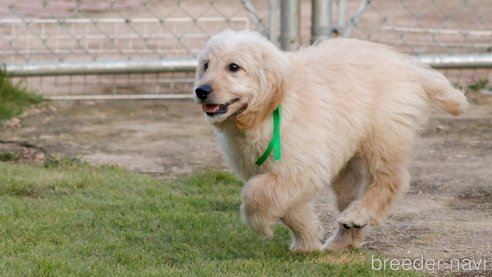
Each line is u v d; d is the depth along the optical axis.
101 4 24.30
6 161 12.68
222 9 24.75
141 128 14.55
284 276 8.48
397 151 9.55
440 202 11.09
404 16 24.25
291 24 14.42
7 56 18.33
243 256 9.25
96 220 10.16
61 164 12.51
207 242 9.59
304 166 8.86
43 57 18.36
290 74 8.94
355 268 8.76
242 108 8.88
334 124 9.14
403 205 10.98
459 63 14.99
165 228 9.99
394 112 9.48
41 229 9.79
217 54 8.91
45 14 21.91
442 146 13.59
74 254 9.11
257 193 8.83
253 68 8.80
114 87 17.16
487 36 20.91
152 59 15.24
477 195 11.35
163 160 12.93
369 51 9.77
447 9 25.20
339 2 14.95
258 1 25.86
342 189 10.05
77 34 19.95
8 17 21.27
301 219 9.30
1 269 8.55
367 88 9.45
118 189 11.44
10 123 14.54
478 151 13.33
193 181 11.86
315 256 9.23
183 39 20.25
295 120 8.88
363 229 9.70
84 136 14.02
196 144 13.72
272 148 8.83
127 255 9.06
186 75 17.88
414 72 9.84
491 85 17.36
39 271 8.52
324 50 9.69
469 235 9.86
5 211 10.30
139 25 21.70
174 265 8.90
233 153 9.22
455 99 9.89
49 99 15.93
